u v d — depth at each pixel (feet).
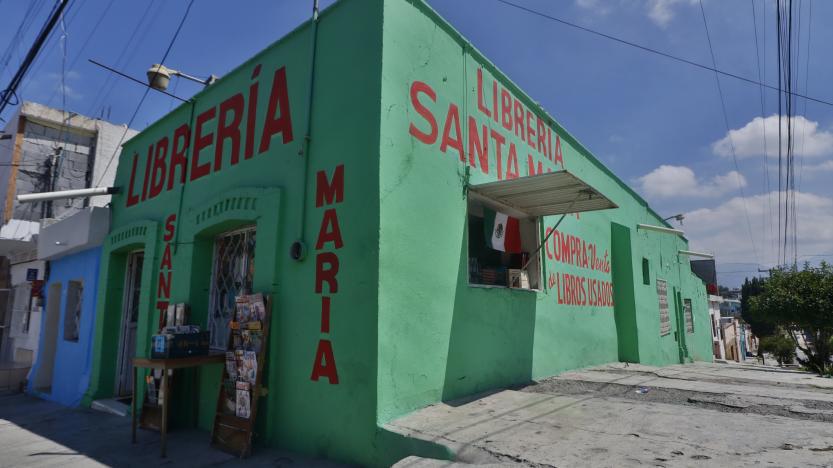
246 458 14.49
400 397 13.83
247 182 18.80
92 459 15.76
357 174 14.71
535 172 24.58
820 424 13.14
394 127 14.96
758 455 10.47
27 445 17.87
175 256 21.81
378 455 12.67
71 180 45.09
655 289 40.09
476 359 17.54
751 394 17.75
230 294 20.01
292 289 15.80
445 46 18.21
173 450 16.21
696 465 9.92
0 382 32.96
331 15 16.87
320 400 14.34
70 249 29.86
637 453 10.73
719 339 100.89
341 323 14.21
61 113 44.98
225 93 21.26
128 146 28.78
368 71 15.12
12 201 41.86
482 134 20.08
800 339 102.47
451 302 16.57
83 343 27.78
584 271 28.86
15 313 39.75
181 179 22.67
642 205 40.75
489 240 20.24
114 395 25.95
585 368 26.84
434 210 16.34
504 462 10.47
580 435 12.15
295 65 17.87
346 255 14.49
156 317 22.18
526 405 15.51
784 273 53.78
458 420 13.50
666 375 24.25
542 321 22.88
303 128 16.74
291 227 16.33
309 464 13.58
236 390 15.79
